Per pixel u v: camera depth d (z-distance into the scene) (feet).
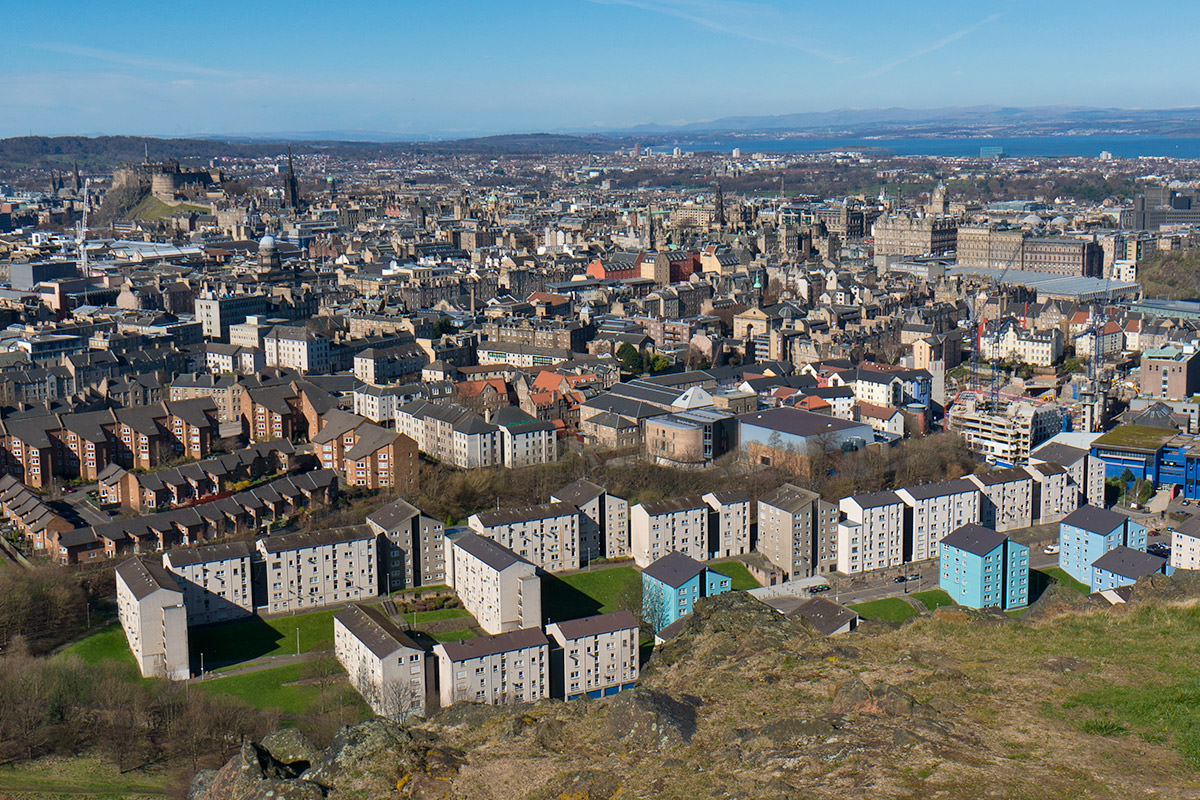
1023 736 637.30
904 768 606.96
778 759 636.89
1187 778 584.40
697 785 632.38
